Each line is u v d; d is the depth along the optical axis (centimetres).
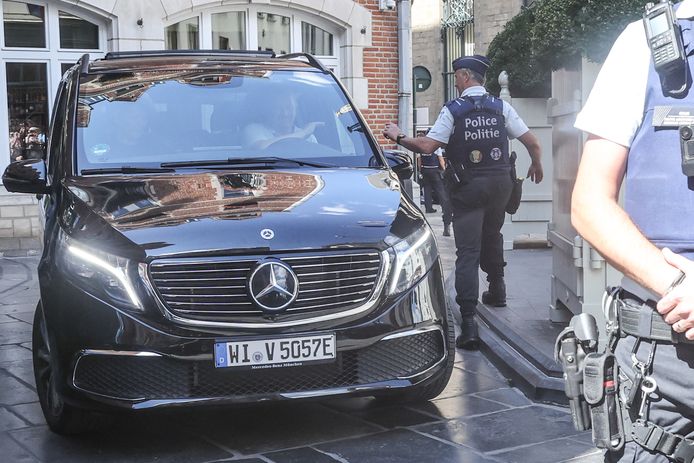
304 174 442
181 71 513
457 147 573
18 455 384
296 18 1420
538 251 1016
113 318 360
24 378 520
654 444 183
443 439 396
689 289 164
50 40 1248
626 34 188
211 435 405
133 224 378
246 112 487
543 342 531
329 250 375
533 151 605
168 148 461
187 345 359
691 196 176
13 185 462
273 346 364
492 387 482
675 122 176
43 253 402
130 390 361
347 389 373
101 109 477
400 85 1483
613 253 175
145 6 1287
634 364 184
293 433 406
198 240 367
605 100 185
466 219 572
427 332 394
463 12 2992
